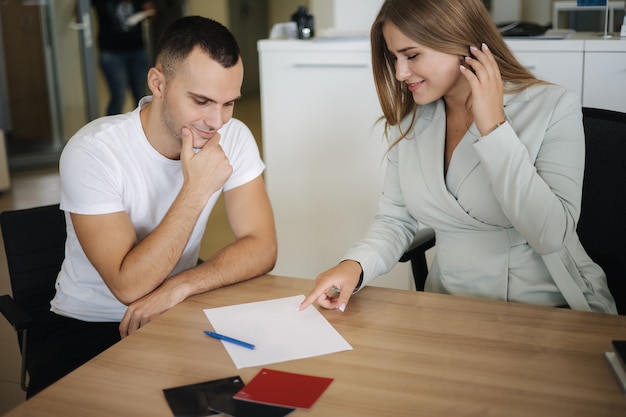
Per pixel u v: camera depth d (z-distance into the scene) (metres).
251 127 6.98
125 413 1.17
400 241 1.89
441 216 1.81
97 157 1.75
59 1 5.84
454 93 1.76
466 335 1.39
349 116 3.00
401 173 1.87
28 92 5.89
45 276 2.05
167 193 1.86
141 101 1.87
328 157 3.08
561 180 1.64
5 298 1.83
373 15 3.65
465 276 1.81
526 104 1.72
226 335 1.42
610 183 1.85
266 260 1.83
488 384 1.22
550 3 4.14
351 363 1.30
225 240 4.08
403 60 1.69
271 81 3.07
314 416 1.14
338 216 3.14
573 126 1.67
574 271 1.70
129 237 1.76
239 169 1.95
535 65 2.74
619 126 1.83
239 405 1.17
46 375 1.75
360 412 1.15
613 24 2.93
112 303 1.90
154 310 1.62
